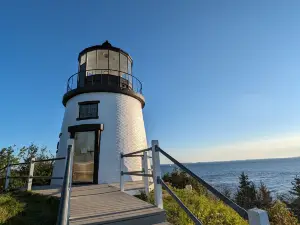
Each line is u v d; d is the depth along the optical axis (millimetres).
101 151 11156
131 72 14617
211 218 6535
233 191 34719
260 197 26047
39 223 4699
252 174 98750
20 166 13828
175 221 5336
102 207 4938
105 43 13328
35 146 15016
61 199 2186
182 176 16156
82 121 11766
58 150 12398
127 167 11367
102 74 12844
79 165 11180
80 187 8617
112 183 10438
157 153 5020
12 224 4582
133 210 4582
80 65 13773
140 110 14031
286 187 47000
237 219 6625
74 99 12562
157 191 4879
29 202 6422
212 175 94062
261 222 1906
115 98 12430
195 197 8164
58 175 11445
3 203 6039
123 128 12086
